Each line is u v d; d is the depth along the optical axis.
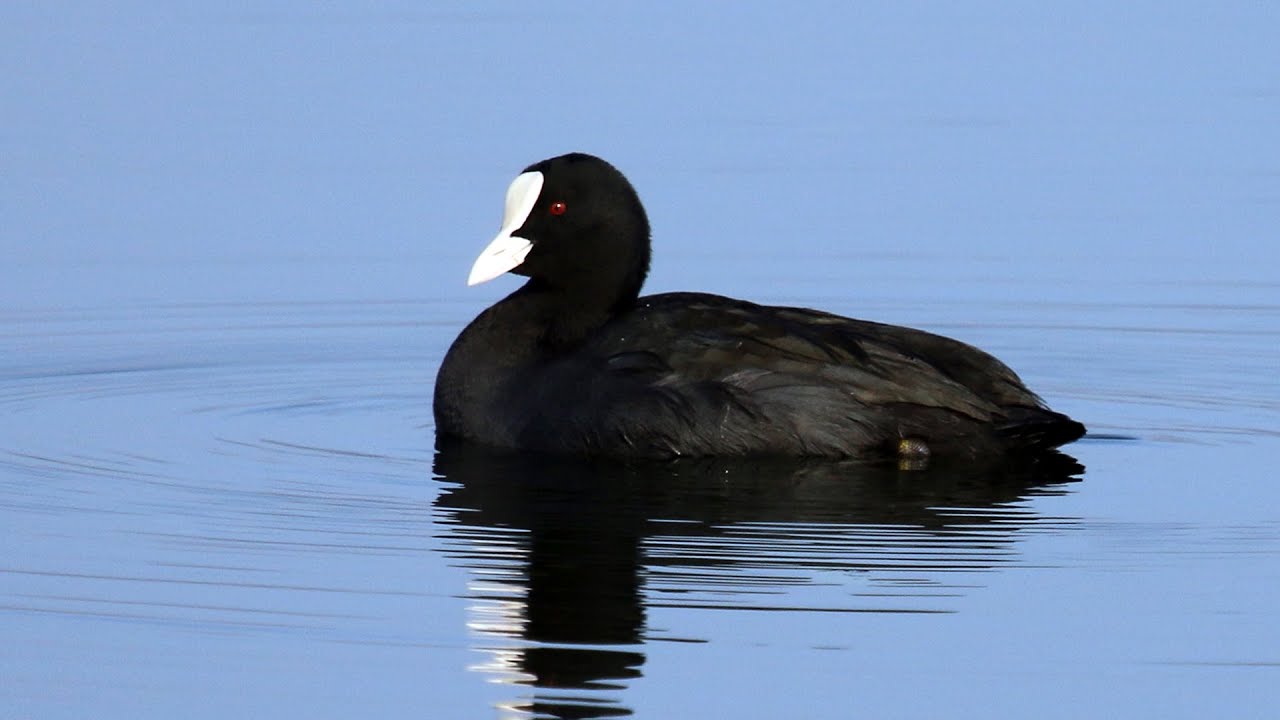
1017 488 14.26
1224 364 18.69
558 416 15.16
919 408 14.70
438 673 10.75
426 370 18.73
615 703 10.34
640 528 13.15
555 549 12.75
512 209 16.08
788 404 14.68
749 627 11.33
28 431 16.11
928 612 11.60
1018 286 21.48
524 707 10.31
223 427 16.31
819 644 11.11
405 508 13.71
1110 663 10.88
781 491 14.09
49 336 19.62
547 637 11.24
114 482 14.48
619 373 14.99
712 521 13.31
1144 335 19.80
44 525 13.38
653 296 16.34
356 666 10.86
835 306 20.91
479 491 14.15
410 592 11.95
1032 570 12.34
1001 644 11.12
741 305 15.76
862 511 13.59
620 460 14.92
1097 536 13.04
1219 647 11.09
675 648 11.02
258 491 14.23
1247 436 16.02
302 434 16.08
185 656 11.02
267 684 10.66
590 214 15.91
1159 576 12.25
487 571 12.30
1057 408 17.11
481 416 15.66
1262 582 12.12
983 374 15.26
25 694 10.58
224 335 19.89
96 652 11.12
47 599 11.91
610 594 11.86
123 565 12.51
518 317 16.02
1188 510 13.68
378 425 16.44
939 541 12.91
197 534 13.14
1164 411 16.98
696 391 14.77
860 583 12.08
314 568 12.41
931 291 21.36
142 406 17.08
